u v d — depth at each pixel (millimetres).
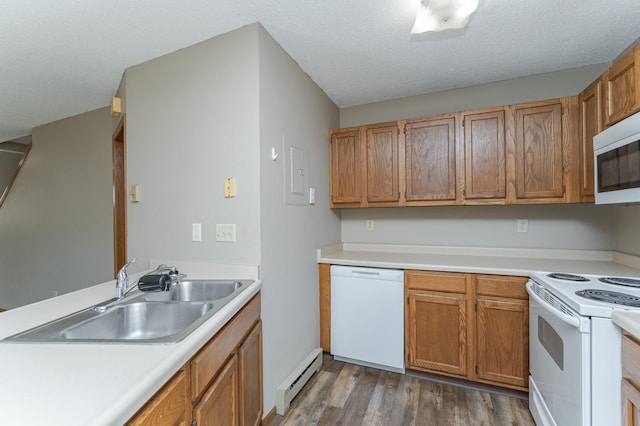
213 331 981
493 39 1819
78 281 3191
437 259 2352
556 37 1803
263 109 1683
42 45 1803
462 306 2018
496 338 1932
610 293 1315
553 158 2039
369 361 2289
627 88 1434
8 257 3676
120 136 2480
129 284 1483
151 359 752
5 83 2359
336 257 2484
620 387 1091
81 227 3174
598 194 1588
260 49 1654
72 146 3207
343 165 2691
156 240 1934
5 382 643
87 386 628
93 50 1861
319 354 2297
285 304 1930
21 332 929
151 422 689
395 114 2793
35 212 3475
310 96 2336
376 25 1669
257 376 1548
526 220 2396
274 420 1732
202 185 1791
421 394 1971
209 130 1769
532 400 1724
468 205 2396
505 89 2410
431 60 2076
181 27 1656
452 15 1512
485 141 2211
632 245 1938
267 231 1723
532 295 1606
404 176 2467
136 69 2020
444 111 2609
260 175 1649
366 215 2939
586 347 1142
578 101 1971
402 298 2188
